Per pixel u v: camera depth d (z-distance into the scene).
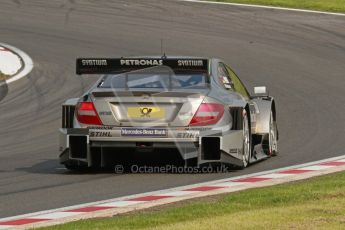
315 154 39.94
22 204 28.30
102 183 32.44
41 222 24.70
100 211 26.27
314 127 50.19
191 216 24.06
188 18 95.50
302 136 46.97
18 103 59.22
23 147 44.53
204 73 35.41
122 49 80.38
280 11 100.00
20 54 76.62
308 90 64.88
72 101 35.28
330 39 85.44
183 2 105.12
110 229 22.55
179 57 35.81
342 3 105.31
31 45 81.25
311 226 22.09
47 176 34.53
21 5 101.56
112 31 88.62
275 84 67.38
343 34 87.81
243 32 88.50
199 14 97.88
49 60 74.88
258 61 76.19
